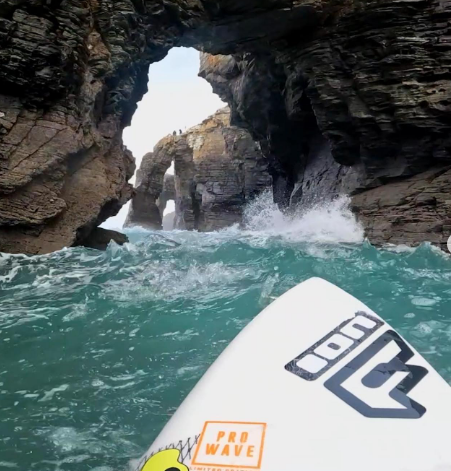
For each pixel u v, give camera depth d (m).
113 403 4.44
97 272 10.37
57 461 3.47
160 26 17.73
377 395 1.57
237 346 1.83
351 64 18.66
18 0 13.60
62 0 14.29
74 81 14.91
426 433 1.46
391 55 17.72
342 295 2.01
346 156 20.91
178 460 1.45
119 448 3.66
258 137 28.30
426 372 1.67
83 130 15.31
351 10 17.88
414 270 10.07
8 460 3.49
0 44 13.41
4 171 13.29
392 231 16.92
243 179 37.25
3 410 4.30
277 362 1.72
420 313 7.01
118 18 16.17
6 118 13.66
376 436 1.45
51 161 14.05
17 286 9.35
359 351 1.73
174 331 6.46
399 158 19.23
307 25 18.89
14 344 6.09
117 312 7.33
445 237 15.49
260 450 1.43
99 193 15.66
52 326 6.78
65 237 14.48
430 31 17.27
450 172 17.50
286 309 1.95
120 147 17.80
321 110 20.17
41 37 13.75
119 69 16.72
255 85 24.56
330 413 1.52
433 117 17.39
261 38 19.97
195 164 39.78
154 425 4.03
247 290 8.36
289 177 28.38
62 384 4.88
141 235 29.73
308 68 19.56
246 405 1.58
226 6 17.64
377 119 18.44
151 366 5.32
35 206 13.86
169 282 9.15
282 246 13.55
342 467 1.36
